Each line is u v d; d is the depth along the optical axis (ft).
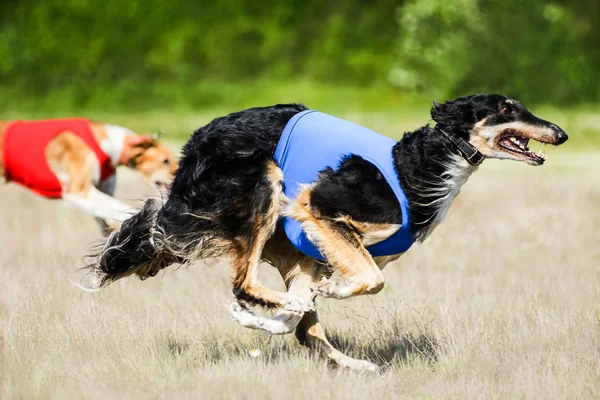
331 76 170.09
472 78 157.69
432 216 25.95
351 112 149.38
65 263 41.34
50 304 32.14
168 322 30.99
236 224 26.81
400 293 35.17
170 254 27.66
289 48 176.86
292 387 24.39
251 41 178.09
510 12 157.38
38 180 46.16
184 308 33.27
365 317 30.73
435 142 25.79
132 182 78.02
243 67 173.06
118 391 24.00
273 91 164.55
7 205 66.03
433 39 159.63
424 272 40.37
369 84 167.84
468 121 25.75
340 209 25.72
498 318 30.99
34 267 40.04
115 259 27.55
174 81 168.45
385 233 25.86
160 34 177.58
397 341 29.43
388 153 26.13
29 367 25.59
